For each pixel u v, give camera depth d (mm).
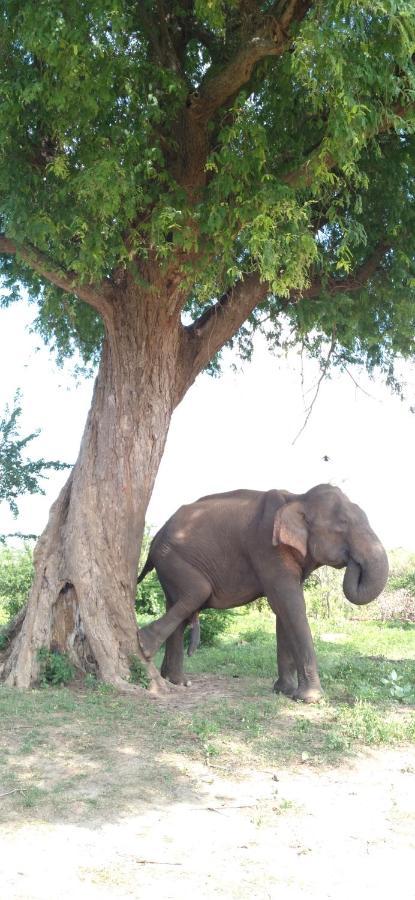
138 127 8648
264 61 8969
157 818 5859
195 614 10766
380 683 10414
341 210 11188
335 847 5469
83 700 9203
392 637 17469
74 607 10219
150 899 4672
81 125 8312
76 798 6156
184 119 9469
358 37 7797
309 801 6285
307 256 8297
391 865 5219
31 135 9375
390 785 6680
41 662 9969
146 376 10453
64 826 5668
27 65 8242
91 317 13227
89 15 7859
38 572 10398
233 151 8641
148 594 18953
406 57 7855
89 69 7805
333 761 7199
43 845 5359
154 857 5230
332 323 11430
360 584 9797
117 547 10258
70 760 7020
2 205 8562
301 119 9539
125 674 9961
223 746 7508
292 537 9828
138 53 8945
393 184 10539
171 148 9664
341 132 7727
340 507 10078
